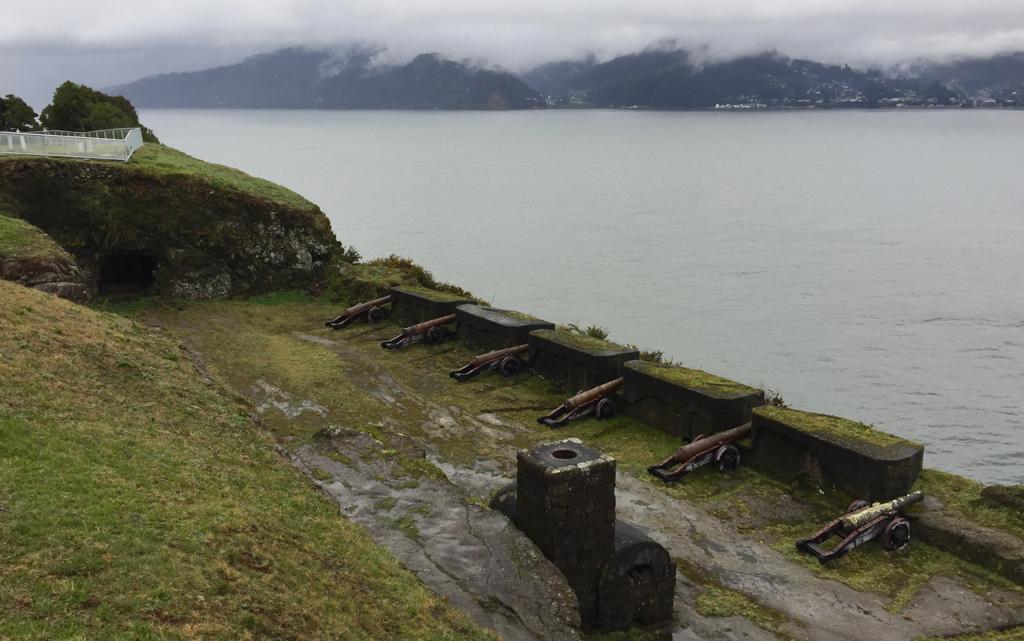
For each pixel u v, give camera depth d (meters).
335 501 10.72
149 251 26.83
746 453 14.73
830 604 10.56
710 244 82.06
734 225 96.12
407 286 27.03
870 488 12.61
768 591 10.88
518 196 121.00
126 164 27.75
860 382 41.38
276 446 12.19
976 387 41.00
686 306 55.59
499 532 10.12
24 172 25.75
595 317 51.88
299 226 28.95
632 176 160.25
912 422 36.25
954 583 11.00
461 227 87.44
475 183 139.50
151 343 15.11
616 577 9.84
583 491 9.67
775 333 49.62
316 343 22.69
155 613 6.54
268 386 18.12
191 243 27.14
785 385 40.47
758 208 112.81
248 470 10.47
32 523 7.30
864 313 55.38
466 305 23.36
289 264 28.55
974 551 11.34
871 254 78.00
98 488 8.32
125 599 6.58
